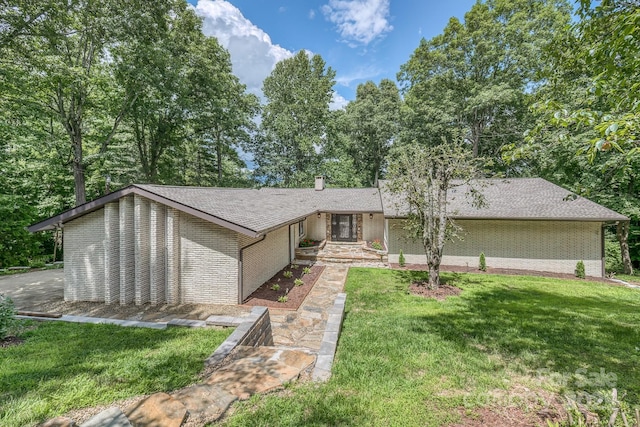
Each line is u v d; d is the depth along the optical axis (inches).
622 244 519.5
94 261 330.3
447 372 164.6
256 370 150.4
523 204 505.7
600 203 536.1
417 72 949.2
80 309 304.2
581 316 266.8
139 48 574.9
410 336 219.1
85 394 136.4
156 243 317.7
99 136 695.7
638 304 307.1
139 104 655.8
